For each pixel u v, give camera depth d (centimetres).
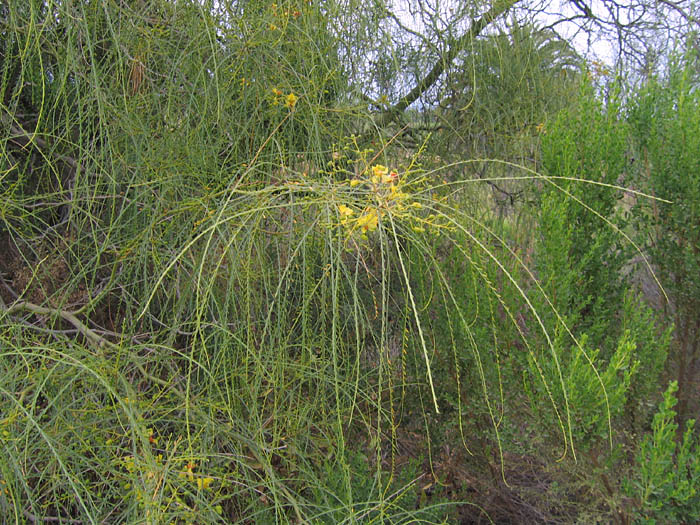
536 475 205
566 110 189
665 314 182
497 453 206
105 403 141
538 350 163
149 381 168
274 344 168
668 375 179
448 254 190
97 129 166
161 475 114
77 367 129
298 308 166
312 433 187
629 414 166
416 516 178
